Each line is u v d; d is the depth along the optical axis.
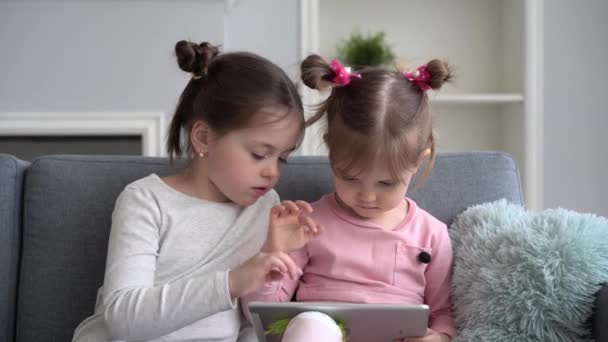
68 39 2.11
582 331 0.98
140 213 1.10
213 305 0.94
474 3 2.47
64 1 2.10
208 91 1.12
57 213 1.23
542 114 2.27
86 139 2.16
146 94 2.14
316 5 2.24
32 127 2.10
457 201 1.30
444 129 2.48
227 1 2.15
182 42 1.16
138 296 0.97
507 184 1.32
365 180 1.08
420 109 1.13
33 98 2.11
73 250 1.22
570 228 1.04
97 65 2.12
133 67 2.13
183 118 1.20
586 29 2.41
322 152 2.09
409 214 1.22
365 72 1.16
